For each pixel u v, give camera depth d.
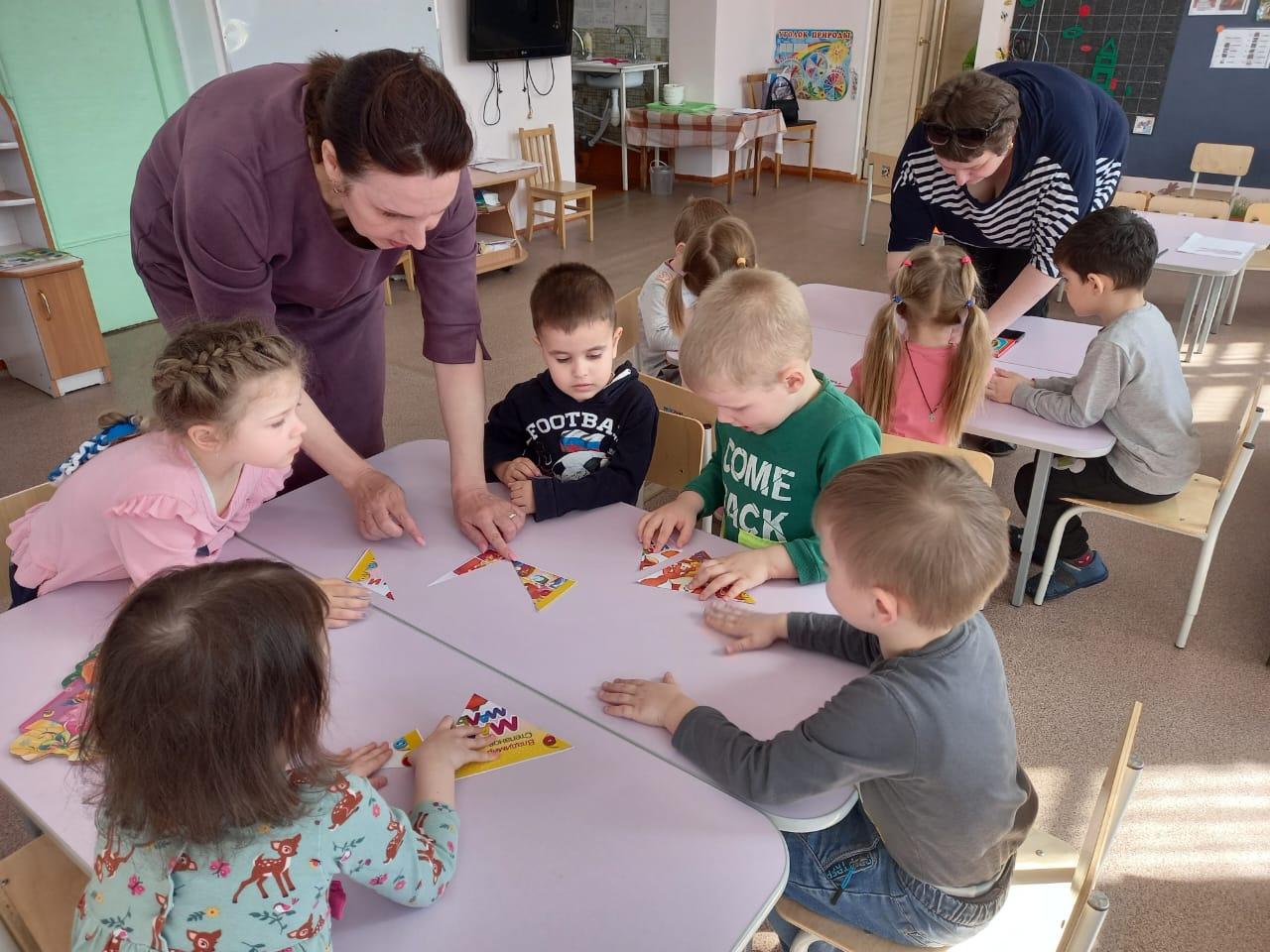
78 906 0.83
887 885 1.16
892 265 2.96
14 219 4.27
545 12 6.16
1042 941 1.22
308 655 0.76
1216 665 2.38
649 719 1.12
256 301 1.45
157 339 4.68
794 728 1.03
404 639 1.29
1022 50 6.52
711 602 1.35
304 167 1.40
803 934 1.26
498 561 1.48
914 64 8.18
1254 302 5.06
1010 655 2.43
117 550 1.32
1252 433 2.15
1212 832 1.90
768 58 8.52
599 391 1.92
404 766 1.06
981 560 0.95
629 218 7.19
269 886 0.76
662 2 8.01
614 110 8.14
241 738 0.71
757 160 7.84
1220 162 5.35
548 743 1.09
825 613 1.29
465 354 1.67
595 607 1.35
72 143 4.40
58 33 4.20
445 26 5.71
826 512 1.01
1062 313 4.95
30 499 1.67
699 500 1.62
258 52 4.73
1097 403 2.22
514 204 6.47
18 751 1.09
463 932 0.87
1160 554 2.87
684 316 2.57
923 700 0.98
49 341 3.91
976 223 2.73
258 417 1.23
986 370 2.16
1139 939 1.67
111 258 4.71
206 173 1.34
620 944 0.85
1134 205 4.72
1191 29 5.89
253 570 0.77
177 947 0.75
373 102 1.13
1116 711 2.22
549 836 0.97
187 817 0.72
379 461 1.83
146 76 4.58
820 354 2.65
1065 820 1.92
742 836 0.97
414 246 1.34
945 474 0.98
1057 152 2.45
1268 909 1.73
